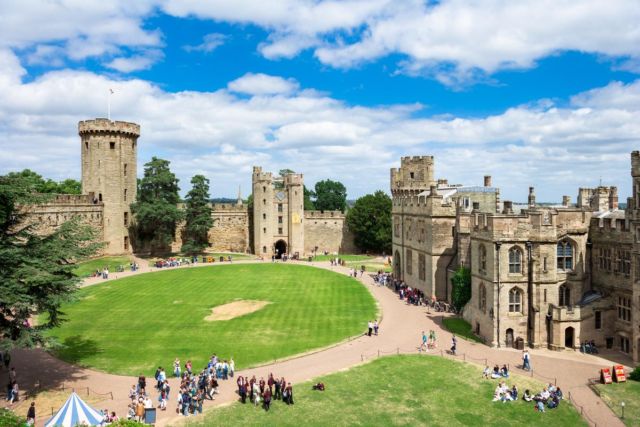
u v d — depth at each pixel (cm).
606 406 3475
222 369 3978
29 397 3588
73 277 4206
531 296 4712
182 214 11275
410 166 8381
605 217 4841
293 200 12094
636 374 3884
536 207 5391
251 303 6631
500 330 4722
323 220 13088
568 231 4922
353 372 4066
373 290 7619
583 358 4428
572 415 3362
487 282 4875
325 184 17275
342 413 3350
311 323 5612
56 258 3766
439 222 6625
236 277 8775
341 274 9175
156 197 11312
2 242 3703
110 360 4381
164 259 11081
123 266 9969
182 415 3300
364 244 12900
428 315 6012
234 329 5353
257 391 3538
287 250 12194
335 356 4488
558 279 4888
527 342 4759
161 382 3675
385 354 4531
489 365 4250
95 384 3844
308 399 3550
